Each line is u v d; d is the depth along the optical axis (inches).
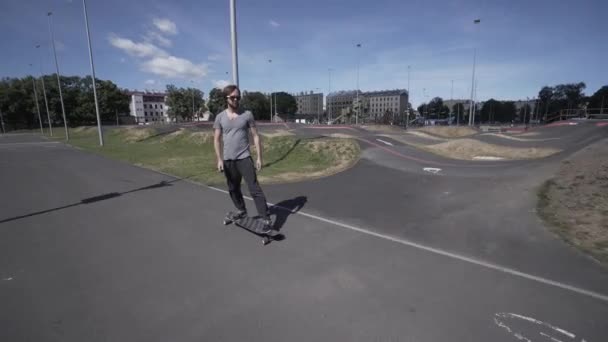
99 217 198.2
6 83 2625.5
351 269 125.0
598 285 110.2
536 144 572.7
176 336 86.0
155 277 120.0
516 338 85.0
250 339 84.6
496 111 3875.5
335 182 294.8
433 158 422.6
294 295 106.6
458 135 1241.4
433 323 91.2
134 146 791.1
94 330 88.7
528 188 243.3
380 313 96.1
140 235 165.6
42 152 666.2
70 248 148.6
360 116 2292.1
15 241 157.9
